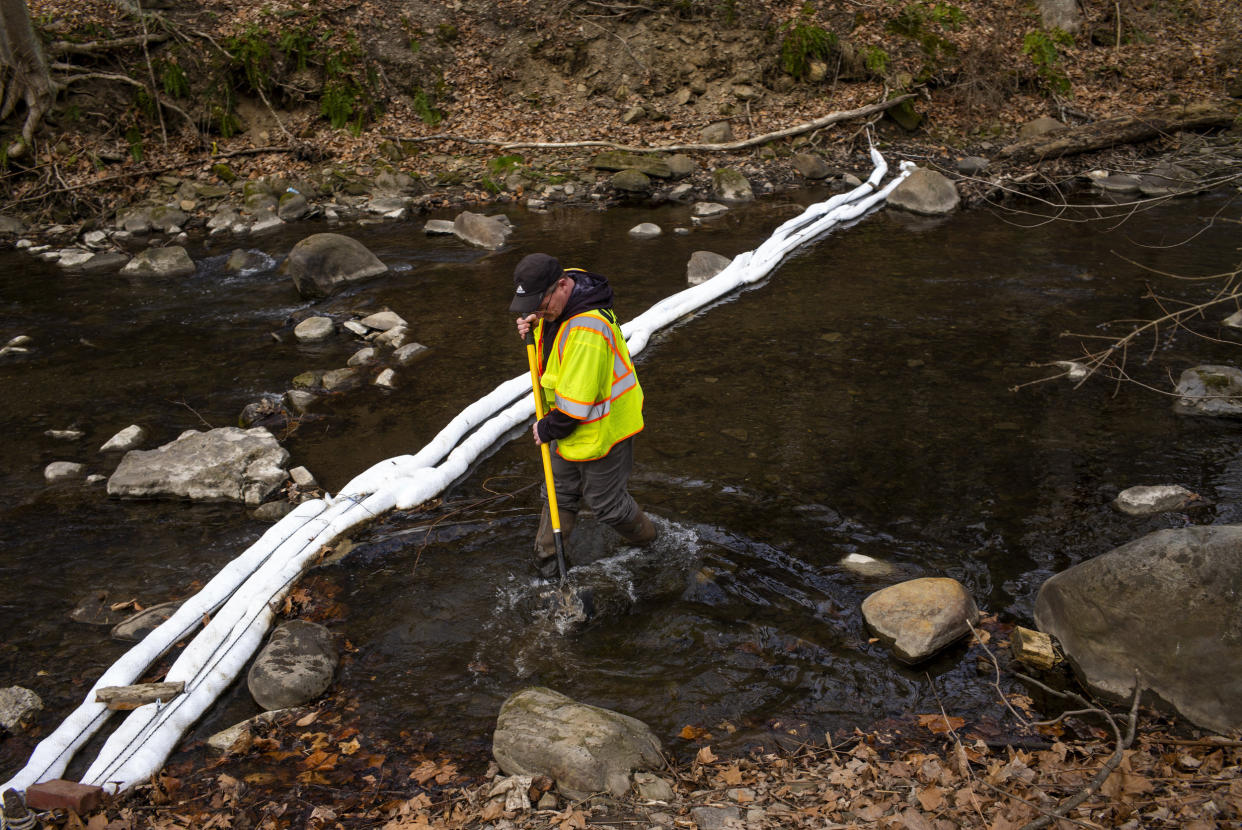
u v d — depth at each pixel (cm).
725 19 1558
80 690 386
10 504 532
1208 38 1712
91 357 759
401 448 590
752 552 464
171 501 537
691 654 394
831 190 1290
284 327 823
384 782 328
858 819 292
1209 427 573
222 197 1266
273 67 1426
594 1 1578
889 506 502
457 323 815
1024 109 1528
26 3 1270
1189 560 344
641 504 511
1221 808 277
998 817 278
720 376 688
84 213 1241
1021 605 415
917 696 366
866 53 1534
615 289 896
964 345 725
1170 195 599
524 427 630
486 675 387
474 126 1473
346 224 1193
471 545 482
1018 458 546
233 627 411
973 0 1705
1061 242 1002
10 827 306
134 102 1366
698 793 313
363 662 398
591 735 326
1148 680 345
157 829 304
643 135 1457
